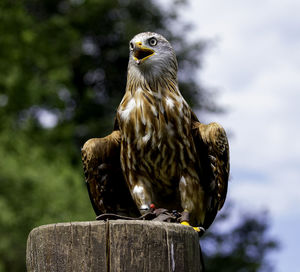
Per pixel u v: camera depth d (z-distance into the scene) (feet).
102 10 92.02
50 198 54.49
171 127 19.24
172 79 19.88
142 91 19.52
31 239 13.84
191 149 19.60
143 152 19.39
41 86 76.23
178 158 19.45
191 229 13.91
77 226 13.25
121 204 21.63
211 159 20.07
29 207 53.52
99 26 94.17
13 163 55.88
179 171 19.65
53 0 94.38
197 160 19.83
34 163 60.75
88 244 13.14
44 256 13.39
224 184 20.26
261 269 80.94
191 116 20.24
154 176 19.76
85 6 91.25
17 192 54.08
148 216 16.39
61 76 77.66
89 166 20.39
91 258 13.07
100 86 95.30
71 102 88.28
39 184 55.06
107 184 21.02
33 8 95.25
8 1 78.95
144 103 19.34
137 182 19.93
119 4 92.94
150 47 19.76
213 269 79.71
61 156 70.38
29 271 13.78
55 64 80.18
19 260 51.70
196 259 13.89
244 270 80.07
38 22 91.50
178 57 90.17
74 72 94.63
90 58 93.86
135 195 19.90
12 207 53.21
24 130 69.87
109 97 93.15
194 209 19.84
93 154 20.22
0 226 51.08
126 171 20.02
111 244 13.10
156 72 19.58
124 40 91.04
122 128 19.60
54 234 13.34
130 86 19.86
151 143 19.24
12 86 71.41
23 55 76.84
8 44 74.84
